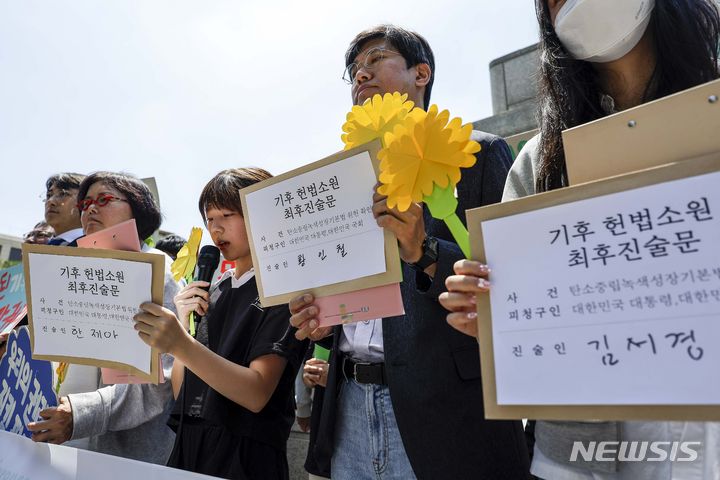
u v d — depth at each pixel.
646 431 0.93
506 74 4.13
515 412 0.77
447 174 0.93
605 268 0.74
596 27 1.03
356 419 1.40
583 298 0.75
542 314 0.77
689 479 0.87
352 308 1.14
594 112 1.14
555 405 0.74
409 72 1.60
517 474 1.18
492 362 0.80
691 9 1.03
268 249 1.27
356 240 1.14
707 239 0.68
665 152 0.76
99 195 2.13
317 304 1.19
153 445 1.86
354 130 1.17
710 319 0.65
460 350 1.24
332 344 1.59
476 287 0.82
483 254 0.84
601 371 0.71
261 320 1.66
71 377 1.91
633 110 0.80
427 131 0.93
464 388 1.22
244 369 1.52
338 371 1.50
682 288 0.68
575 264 0.76
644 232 0.72
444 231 1.35
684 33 1.01
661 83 1.05
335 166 1.17
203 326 1.88
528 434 1.40
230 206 1.80
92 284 1.51
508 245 0.82
